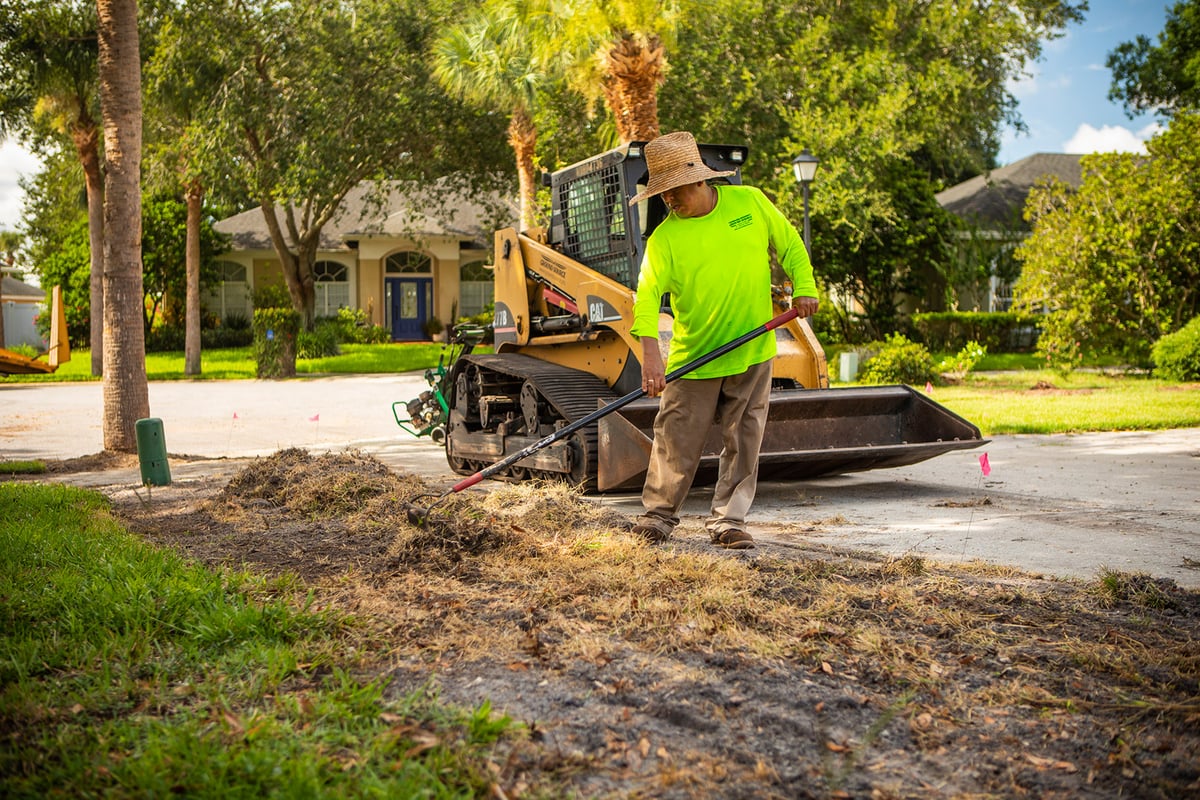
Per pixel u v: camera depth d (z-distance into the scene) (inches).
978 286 1109.7
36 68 891.4
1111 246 700.0
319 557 182.9
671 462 195.5
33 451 442.9
